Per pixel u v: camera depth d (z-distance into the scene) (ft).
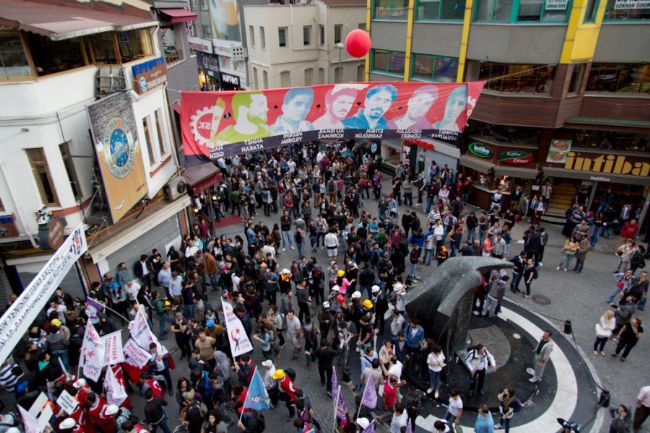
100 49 47.55
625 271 52.24
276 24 116.26
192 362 35.86
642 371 41.96
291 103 48.70
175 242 61.46
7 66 36.83
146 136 53.67
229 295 45.14
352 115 51.37
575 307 51.21
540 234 56.59
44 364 37.01
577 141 69.62
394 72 87.51
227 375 38.88
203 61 164.66
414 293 40.96
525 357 43.52
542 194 71.61
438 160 83.97
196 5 157.17
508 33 64.34
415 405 35.01
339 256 63.00
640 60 62.03
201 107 45.62
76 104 41.81
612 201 68.80
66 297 44.16
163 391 38.63
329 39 119.65
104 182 41.22
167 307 46.80
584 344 45.42
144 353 36.40
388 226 61.05
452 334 40.37
